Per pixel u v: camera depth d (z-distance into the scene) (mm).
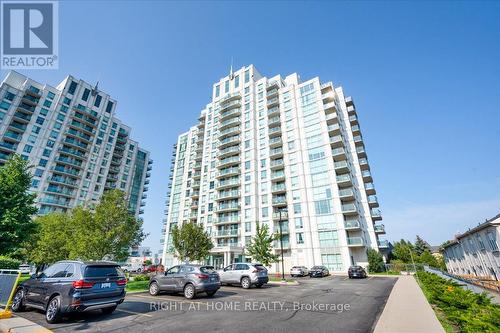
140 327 7000
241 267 18250
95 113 72562
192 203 63969
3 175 17969
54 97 65500
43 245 25828
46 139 61219
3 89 58312
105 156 72938
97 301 7918
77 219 18984
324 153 46312
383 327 6875
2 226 16688
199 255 28344
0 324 7027
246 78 62375
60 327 7020
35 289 8516
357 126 53656
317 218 43156
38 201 56500
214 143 62125
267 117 55938
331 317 8250
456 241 37219
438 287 10477
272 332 6531
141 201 95062
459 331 6527
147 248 89375
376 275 34125
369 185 49688
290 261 42906
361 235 41250
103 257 18750
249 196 50469
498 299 12805
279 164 49969
